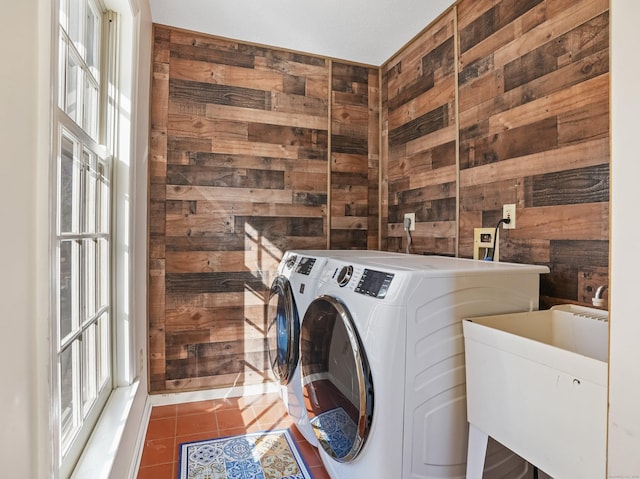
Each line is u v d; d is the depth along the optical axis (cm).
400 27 229
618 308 60
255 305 252
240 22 226
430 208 227
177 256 236
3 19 55
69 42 120
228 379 246
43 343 69
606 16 132
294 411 190
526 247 163
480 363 113
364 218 279
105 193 164
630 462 58
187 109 238
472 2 195
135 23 172
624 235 60
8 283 57
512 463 135
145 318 214
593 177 136
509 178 172
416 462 118
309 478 163
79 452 120
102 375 160
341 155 273
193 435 197
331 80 270
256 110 252
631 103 59
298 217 262
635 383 58
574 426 84
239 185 248
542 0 157
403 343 116
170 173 234
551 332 133
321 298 152
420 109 236
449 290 123
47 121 69
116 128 171
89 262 142
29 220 64
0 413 55
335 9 212
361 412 120
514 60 170
